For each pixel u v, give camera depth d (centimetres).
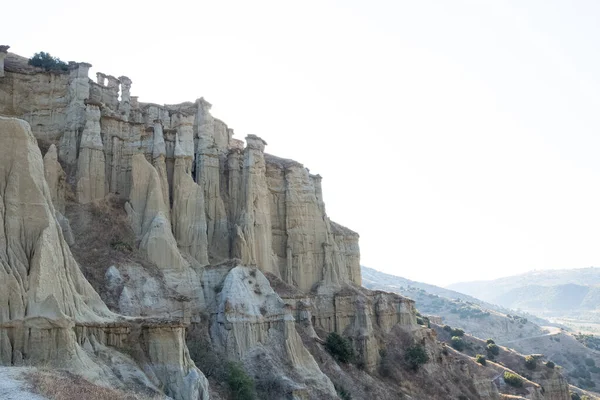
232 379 4634
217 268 5759
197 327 5200
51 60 6194
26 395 2527
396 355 7788
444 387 7725
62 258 3616
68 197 5288
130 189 5716
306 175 8100
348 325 7606
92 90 6181
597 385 14000
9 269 3253
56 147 5703
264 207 7112
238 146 8038
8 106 5772
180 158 6144
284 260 7575
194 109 6956
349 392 6056
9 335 3117
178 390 3716
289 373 5300
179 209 5953
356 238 9038
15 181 3497
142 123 6091
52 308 3222
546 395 10512
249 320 5338
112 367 3469
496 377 9638
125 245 5141
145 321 3869
